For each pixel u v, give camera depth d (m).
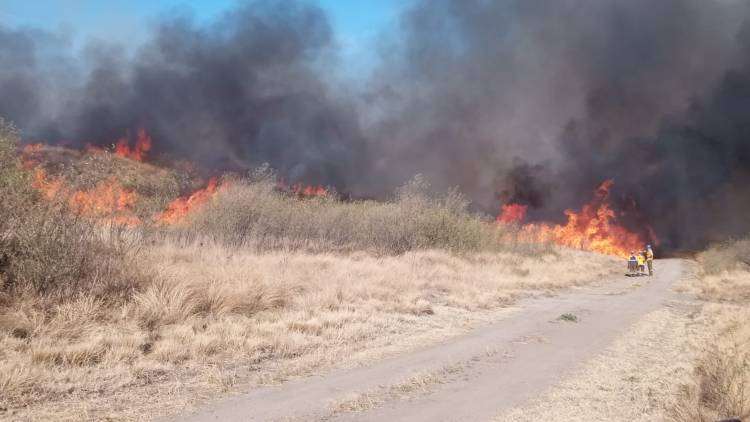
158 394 5.63
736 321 11.72
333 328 9.52
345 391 5.99
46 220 9.12
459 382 6.57
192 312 9.38
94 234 9.78
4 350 6.34
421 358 7.78
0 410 4.84
